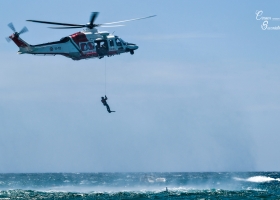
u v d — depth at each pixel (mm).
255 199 141000
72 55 126000
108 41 129000
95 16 126188
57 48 124188
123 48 131375
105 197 146625
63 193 163125
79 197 148500
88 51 126750
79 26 127062
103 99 122938
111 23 127562
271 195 152375
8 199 142750
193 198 144500
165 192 167750
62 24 123125
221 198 142750
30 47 122562
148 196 150125
